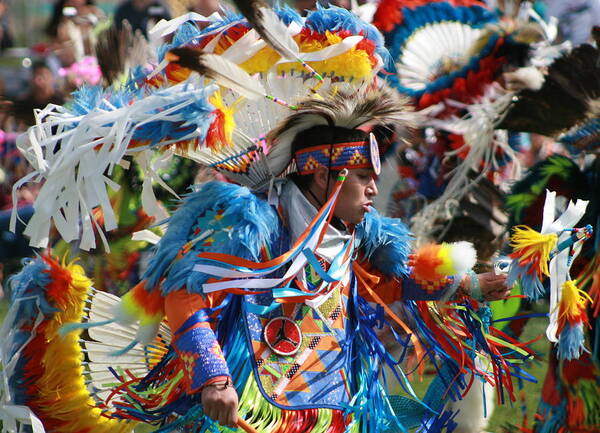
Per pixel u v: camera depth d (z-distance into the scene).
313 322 9.42
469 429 11.84
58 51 21.61
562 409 11.33
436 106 13.31
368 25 9.85
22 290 9.98
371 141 9.47
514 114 12.29
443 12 13.42
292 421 9.16
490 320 10.85
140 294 9.23
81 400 10.09
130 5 21.86
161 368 9.62
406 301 10.47
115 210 15.63
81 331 10.17
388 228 10.12
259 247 9.03
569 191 11.41
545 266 9.88
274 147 9.59
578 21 14.93
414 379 15.71
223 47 9.64
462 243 10.24
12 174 22.44
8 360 9.96
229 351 9.12
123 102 9.38
